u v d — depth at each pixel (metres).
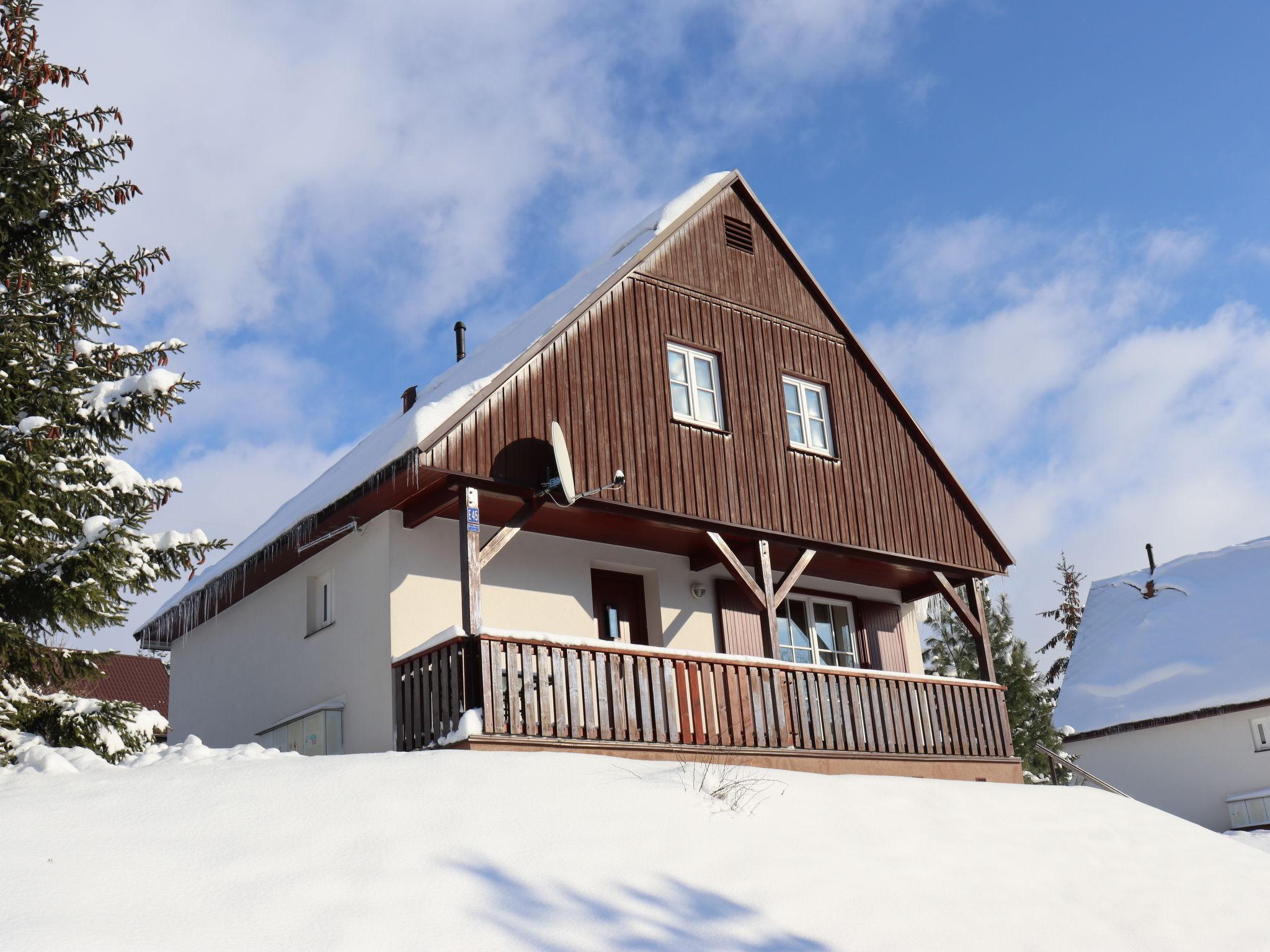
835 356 15.44
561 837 7.17
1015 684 28.12
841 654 16.00
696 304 13.98
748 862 7.42
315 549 13.15
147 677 32.59
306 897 5.82
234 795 7.18
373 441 16.14
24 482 11.24
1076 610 39.53
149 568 11.22
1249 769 24.45
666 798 8.24
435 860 6.48
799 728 12.49
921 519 15.38
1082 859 9.15
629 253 13.84
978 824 9.38
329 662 12.71
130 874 5.81
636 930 6.16
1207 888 9.16
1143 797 25.91
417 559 12.10
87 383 12.52
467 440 11.04
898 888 7.61
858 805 9.10
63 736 11.85
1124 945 7.60
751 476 13.62
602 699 10.91
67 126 13.02
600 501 12.02
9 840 6.09
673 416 13.09
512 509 12.16
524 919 6.00
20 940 4.92
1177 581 30.59
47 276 13.23
